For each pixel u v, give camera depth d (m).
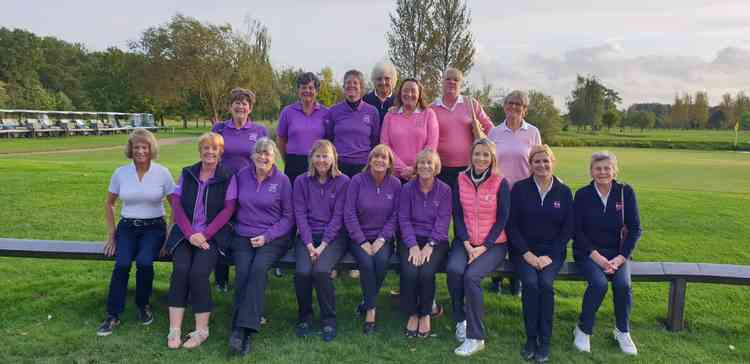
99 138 32.88
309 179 4.01
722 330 3.75
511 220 3.86
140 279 3.66
